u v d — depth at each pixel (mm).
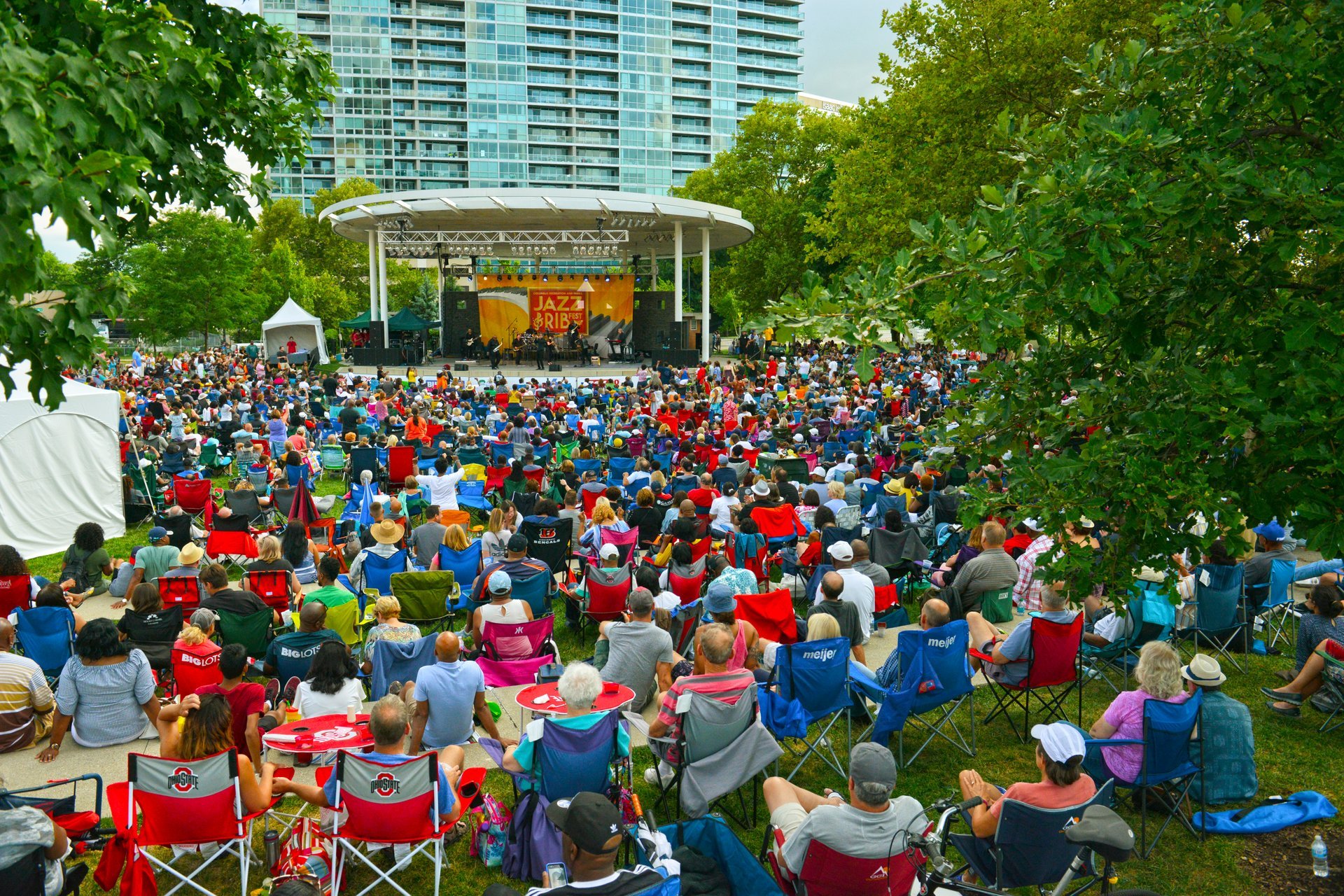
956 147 23125
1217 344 4578
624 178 148375
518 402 22984
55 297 3812
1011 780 6254
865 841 3896
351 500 14156
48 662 7219
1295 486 3988
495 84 139750
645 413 21578
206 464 17984
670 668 6609
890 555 10023
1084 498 4215
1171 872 5223
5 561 8078
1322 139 4609
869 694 6617
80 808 5730
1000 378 5145
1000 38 22562
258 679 7211
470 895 4965
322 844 4941
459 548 9547
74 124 3701
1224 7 4629
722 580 6785
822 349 43719
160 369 35750
